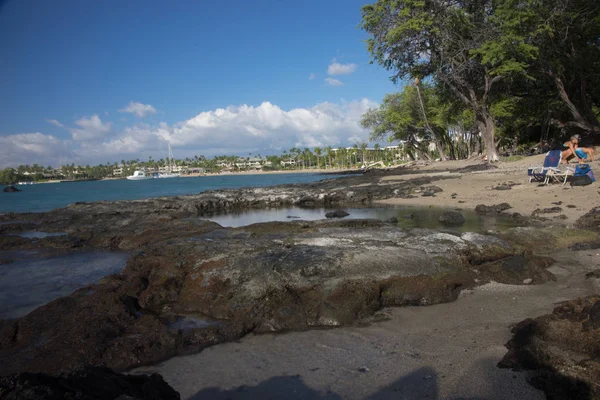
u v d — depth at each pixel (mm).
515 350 4113
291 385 3994
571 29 27281
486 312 5465
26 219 17609
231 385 4074
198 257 7379
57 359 4676
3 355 4922
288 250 7348
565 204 12953
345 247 7508
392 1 29219
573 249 8055
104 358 4688
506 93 34031
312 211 18953
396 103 60688
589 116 29000
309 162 180375
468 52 29500
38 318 5738
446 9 28359
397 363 4262
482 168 28141
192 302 6281
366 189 23062
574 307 4789
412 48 30656
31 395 2119
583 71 28875
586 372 3391
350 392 3783
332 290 5918
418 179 26422
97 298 6230
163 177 178750
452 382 3766
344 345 4816
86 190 66688
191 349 4922
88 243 12219
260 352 4781
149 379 2986
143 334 5191
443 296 6000
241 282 6312
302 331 5316
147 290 6684
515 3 26609
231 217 18125
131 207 19906
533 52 27219
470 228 11227
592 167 18672
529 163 26172
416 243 7828
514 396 3439
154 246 8641
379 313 5699
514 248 7680
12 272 9273
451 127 57719
